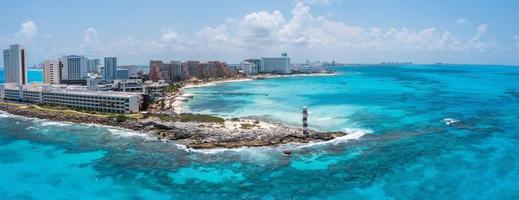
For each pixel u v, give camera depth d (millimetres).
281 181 115750
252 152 144000
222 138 158750
